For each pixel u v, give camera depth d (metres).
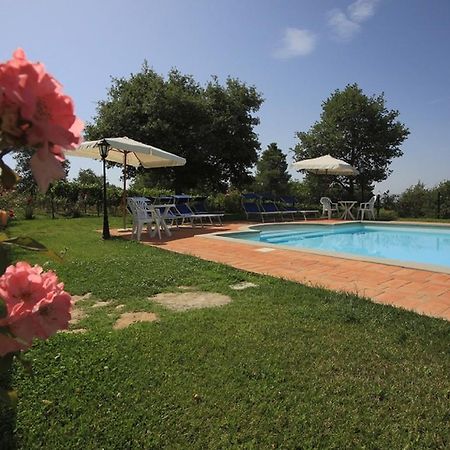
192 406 2.44
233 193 21.48
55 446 2.08
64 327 1.04
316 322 3.80
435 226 15.09
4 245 1.05
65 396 2.52
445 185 19.73
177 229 13.05
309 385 2.67
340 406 2.44
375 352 3.16
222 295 4.83
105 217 9.86
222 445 2.11
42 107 0.77
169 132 18.33
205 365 2.93
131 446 2.10
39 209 16.78
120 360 3.00
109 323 3.88
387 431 2.21
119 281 5.39
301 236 13.67
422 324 3.70
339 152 24.50
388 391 2.60
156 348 3.21
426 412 2.38
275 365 2.93
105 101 19.95
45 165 0.76
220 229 13.02
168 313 4.15
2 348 0.93
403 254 10.62
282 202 19.92
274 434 2.19
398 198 21.00
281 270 6.14
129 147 10.16
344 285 5.21
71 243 8.94
